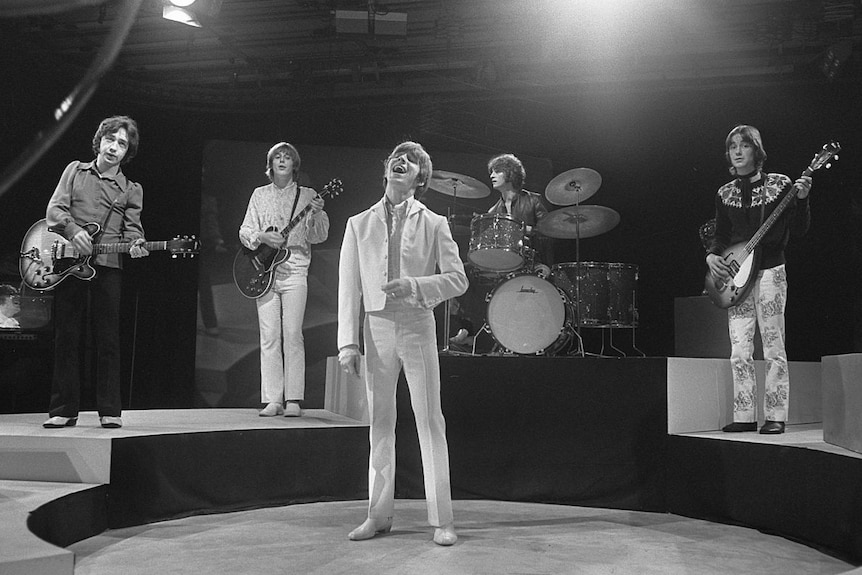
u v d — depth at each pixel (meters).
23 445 3.74
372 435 3.70
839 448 3.71
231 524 3.95
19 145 6.82
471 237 5.72
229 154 7.34
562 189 6.16
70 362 4.20
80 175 4.30
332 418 5.14
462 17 6.94
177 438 4.05
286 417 5.12
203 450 4.18
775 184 4.37
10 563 2.13
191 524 3.92
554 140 7.73
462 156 7.66
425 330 3.59
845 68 6.61
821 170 6.84
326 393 5.80
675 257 7.48
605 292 5.85
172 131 7.75
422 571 3.08
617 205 7.64
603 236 7.73
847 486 3.39
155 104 7.66
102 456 3.70
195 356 7.24
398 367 3.67
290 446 4.52
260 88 7.82
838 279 6.73
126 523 3.79
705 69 7.17
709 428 4.79
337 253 7.31
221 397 7.13
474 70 7.54
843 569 3.23
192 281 7.70
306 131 7.90
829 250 6.78
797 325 6.86
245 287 5.15
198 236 7.28
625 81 7.33
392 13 6.63
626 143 7.56
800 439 4.13
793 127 6.99
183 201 7.75
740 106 7.16
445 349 5.84
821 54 6.63
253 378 7.16
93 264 4.20
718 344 6.54
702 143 7.31
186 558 3.25
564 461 4.77
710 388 4.82
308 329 7.22
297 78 7.62
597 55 7.16
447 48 7.34
